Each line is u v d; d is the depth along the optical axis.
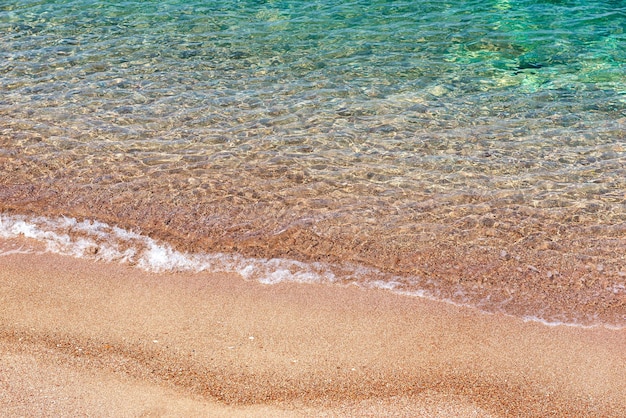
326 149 11.96
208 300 8.63
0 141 12.02
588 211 10.26
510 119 12.95
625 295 8.65
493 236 9.74
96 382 7.28
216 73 14.57
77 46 15.66
